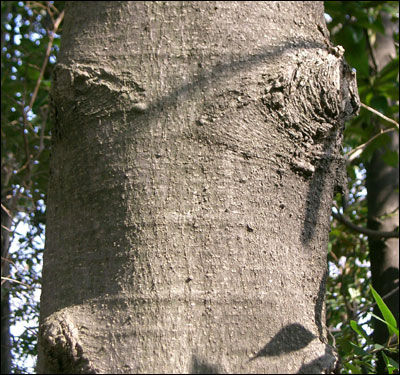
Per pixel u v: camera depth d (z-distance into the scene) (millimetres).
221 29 824
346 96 906
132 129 789
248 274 749
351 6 2184
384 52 2525
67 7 910
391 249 2330
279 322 749
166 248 744
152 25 827
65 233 793
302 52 852
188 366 706
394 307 2199
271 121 806
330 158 859
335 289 2881
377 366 2012
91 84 816
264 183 787
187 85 799
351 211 2906
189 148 775
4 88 2707
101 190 780
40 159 2879
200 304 729
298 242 804
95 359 720
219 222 754
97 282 754
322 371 740
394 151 2336
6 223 2705
